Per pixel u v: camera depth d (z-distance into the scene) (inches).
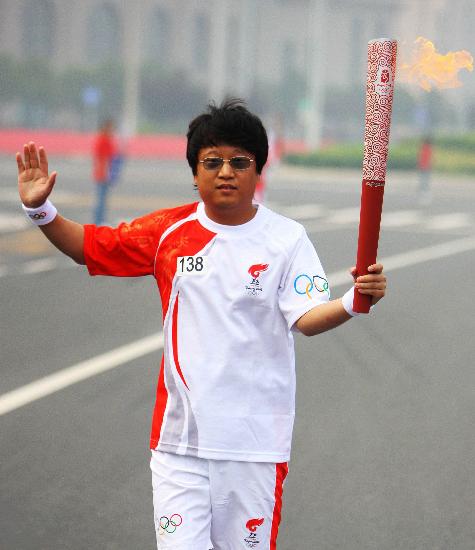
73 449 321.1
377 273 164.9
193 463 177.8
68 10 6171.3
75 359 441.1
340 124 5940.0
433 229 1104.8
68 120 4670.3
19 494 281.4
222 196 173.6
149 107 4623.5
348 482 296.7
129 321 531.2
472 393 404.5
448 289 683.4
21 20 5984.3
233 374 176.6
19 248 819.4
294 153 2539.4
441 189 1913.1
